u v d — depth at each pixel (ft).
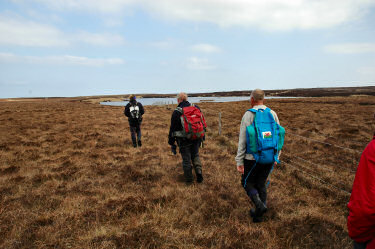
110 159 20.38
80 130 35.45
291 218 10.53
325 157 21.36
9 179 15.58
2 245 8.71
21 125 40.63
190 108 13.84
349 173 16.96
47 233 9.42
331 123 42.16
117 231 9.61
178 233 9.52
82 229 9.81
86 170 17.62
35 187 14.66
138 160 19.94
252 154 9.22
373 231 4.22
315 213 10.91
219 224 10.36
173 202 12.18
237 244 8.93
